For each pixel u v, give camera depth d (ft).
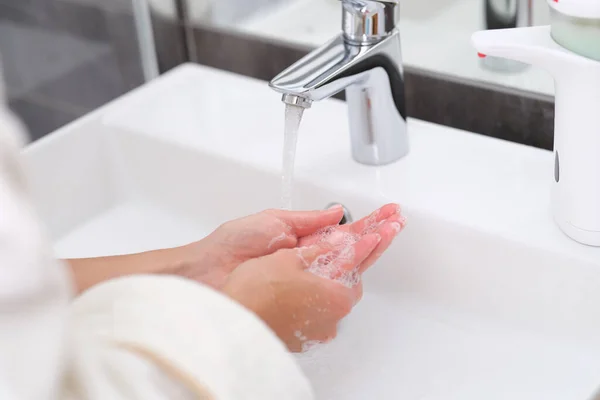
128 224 2.63
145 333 1.08
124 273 1.93
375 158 2.25
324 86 1.93
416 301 2.19
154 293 1.13
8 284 0.81
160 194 2.66
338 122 2.50
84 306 1.14
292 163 2.09
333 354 2.06
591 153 1.70
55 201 2.58
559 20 1.66
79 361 1.02
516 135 2.39
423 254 2.11
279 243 1.99
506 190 2.10
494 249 1.97
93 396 1.02
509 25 2.23
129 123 2.60
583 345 1.92
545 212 2.00
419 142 2.35
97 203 2.70
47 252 0.85
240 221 1.99
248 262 1.65
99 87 3.35
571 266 1.84
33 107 3.63
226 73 2.85
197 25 2.91
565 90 1.68
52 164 2.53
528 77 2.28
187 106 2.67
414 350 2.05
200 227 2.58
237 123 2.54
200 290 1.14
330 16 2.57
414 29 2.44
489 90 2.36
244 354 1.11
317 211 2.01
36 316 0.86
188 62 3.04
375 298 2.24
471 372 1.94
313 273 1.69
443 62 2.43
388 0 1.99
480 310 2.08
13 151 0.87
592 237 1.82
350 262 1.77
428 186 2.15
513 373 1.91
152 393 1.06
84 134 2.60
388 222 1.90
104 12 3.12
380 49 2.04
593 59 1.60
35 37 3.41
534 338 2.00
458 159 2.25
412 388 1.93
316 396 1.94
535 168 2.18
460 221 2.00
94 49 3.25
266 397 1.13
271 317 1.59
